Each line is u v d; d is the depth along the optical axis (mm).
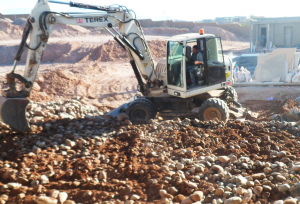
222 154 5703
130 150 5957
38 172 5164
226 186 4320
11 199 4160
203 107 8828
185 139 6461
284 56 14547
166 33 44562
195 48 8836
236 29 45562
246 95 13188
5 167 5254
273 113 10781
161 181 4605
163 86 9531
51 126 7621
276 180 4395
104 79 18469
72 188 4613
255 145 5918
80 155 5902
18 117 6805
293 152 5535
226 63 9531
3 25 40562
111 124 8203
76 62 27656
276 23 28734
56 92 14836
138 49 8984
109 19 8414
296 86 13812
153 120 8820
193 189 4375
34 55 7320
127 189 4473
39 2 7242
